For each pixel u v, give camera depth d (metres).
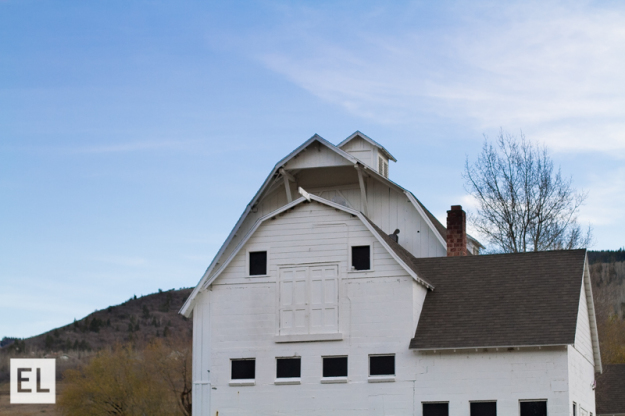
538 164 52.44
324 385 29.92
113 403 70.81
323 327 30.36
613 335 68.44
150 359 74.81
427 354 29.08
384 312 29.88
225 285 31.89
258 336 31.06
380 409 29.16
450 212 36.41
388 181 37.75
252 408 30.58
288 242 31.42
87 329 152.38
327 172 38.03
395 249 30.64
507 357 28.23
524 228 51.44
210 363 31.48
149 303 172.12
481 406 28.20
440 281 31.95
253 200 37.38
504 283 30.98
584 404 31.31
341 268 30.64
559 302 29.30
